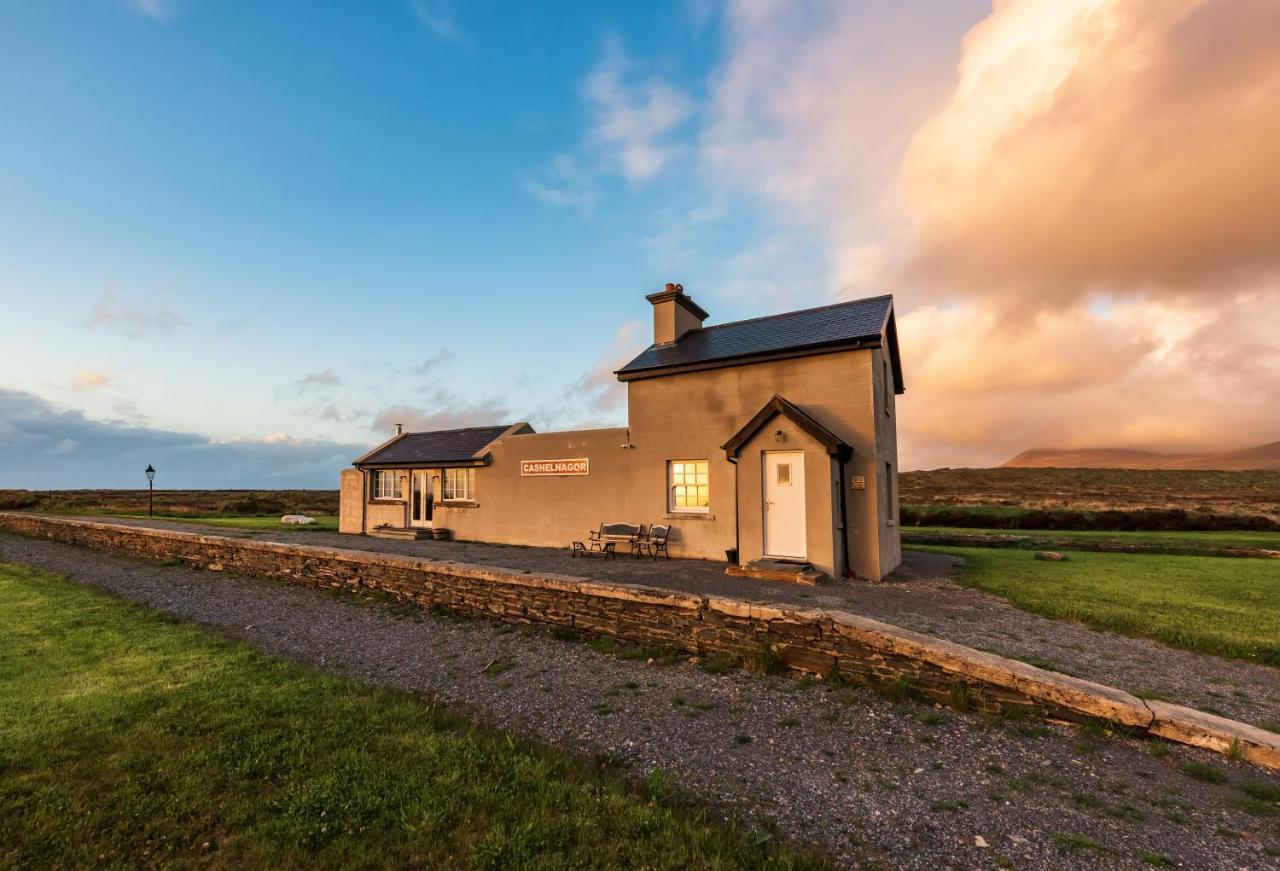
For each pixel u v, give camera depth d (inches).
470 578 384.8
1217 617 316.5
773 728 206.7
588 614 331.6
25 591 449.1
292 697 223.9
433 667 282.4
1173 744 184.4
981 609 348.5
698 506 568.7
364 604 419.8
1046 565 529.7
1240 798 155.8
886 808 154.0
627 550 598.2
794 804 156.5
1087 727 196.5
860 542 469.7
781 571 441.4
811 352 501.0
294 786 157.8
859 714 216.8
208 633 332.8
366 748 181.6
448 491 773.9
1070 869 128.0
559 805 149.8
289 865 127.3
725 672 266.7
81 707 210.2
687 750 190.4
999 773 171.8
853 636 247.1
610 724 212.2
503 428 788.6
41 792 153.4
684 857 128.0
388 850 132.0
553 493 663.1
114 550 701.9
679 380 577.9
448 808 147.1
